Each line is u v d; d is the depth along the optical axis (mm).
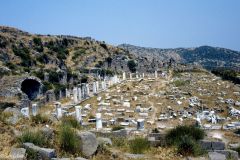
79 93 54281
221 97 56875
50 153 12867
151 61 133250
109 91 61531
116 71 121750
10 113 18844
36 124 17609
